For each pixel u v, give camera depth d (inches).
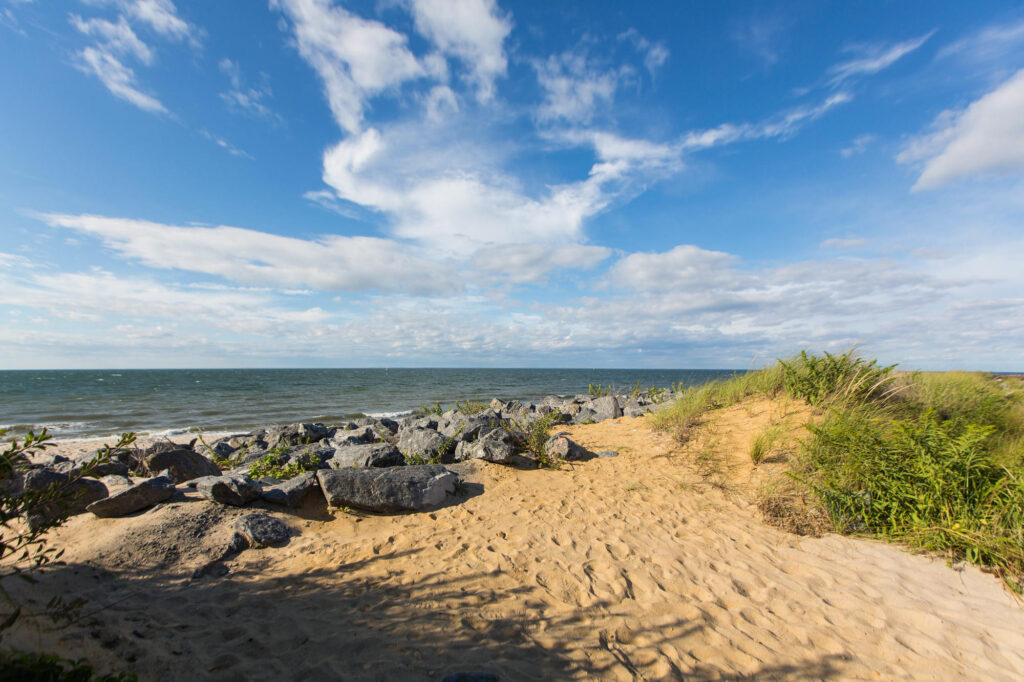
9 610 101.0
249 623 113.0
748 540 173.6
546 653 108.1
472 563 149.2
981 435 165.8
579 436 358.3
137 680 87.4
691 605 131.4
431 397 1176.2
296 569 140.3
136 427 665.6
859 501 178.2
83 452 450.3
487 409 597.6
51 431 617.6
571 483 240.8
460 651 106.5
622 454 294.8
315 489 200.4
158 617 111.7
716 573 149.3
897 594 137.3
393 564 146.3
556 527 182.9
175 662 96.9
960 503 158.9
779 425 269.4
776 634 119.9
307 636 108.9
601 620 122.9
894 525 167.8
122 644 100.0
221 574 134.0
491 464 265.9
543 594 133.8
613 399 526.0
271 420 748.6
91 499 168.4
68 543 139.4
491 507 202.8
